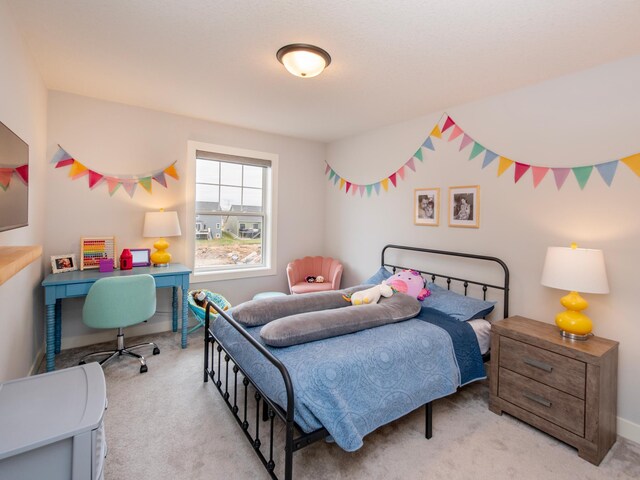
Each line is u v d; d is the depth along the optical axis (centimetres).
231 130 375
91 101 299
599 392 172
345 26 175
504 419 211
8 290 179
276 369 160
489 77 232
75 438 97
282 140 415
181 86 265
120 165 315
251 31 183
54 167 287
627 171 199
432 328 214
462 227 289
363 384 163
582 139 217
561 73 223
